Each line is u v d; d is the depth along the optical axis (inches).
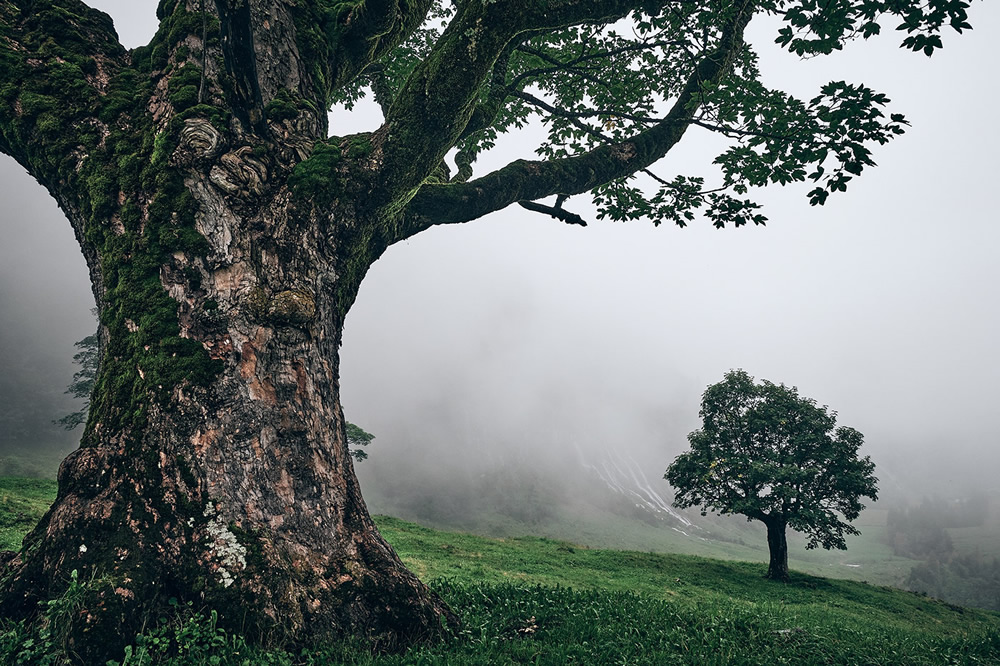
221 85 235.3
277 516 203.8
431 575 681.6
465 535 1283.2
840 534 1151.0
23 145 238.2
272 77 254.8
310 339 230.1
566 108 492.4
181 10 249.3
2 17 245.8
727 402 1275.8
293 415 216.8
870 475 1136.8
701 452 1244.5
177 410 201.2
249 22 200.1
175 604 177.9
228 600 181.2
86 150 231.8
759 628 302.0
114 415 203.8
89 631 163.0
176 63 241.8
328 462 224.1
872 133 318.3
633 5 313.7
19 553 196.7
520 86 465.4
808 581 1175.0
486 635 234.4
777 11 395.5
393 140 254.4
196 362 206.7
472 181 313.3
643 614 307.4
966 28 281.1
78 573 176.9
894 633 420.8
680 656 232.8
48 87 236.2
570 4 284.0
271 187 234.4
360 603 202.7
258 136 234.8
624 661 219.0
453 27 262.4
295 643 181.6
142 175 223.9
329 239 244.4
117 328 215.3
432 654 197.0
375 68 392.2
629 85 474.9
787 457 1175.0
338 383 245.3
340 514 220.2
